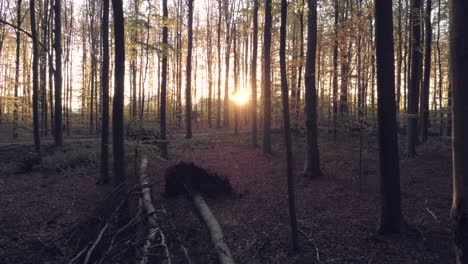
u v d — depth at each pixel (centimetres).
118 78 788
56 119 1675
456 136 280
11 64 2933
